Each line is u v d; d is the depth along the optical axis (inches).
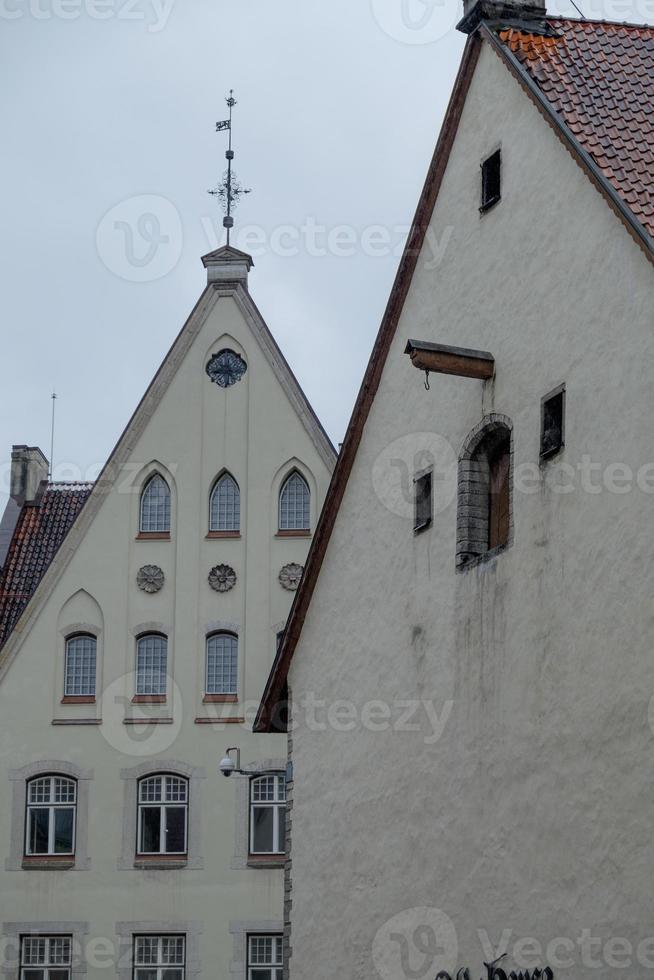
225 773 1918.1
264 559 2146.9
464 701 1232.2
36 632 2153.1
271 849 2074.3
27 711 2129.7
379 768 1341.0
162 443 2193.7
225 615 2137.1
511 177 1258.6
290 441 2180.1
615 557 1080.2
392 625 1346.0
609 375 1106.7
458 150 1338.6
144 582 2153.1
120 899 2068.2
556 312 1176.2
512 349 1222.9
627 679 1056.8
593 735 1082.1
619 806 1051.3
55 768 2107.5
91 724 2119.8
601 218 1136.2
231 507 2174.0
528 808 1141.7
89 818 2092.8
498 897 1165.1
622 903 1039.6
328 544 1466.5
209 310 2228.1
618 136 1185.4
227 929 2048.5
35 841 2097.7
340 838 1384.1
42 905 2073.1
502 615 1196.5
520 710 1163.3
